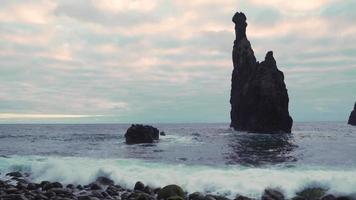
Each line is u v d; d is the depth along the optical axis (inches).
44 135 3469.5
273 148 1878.7
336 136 3006.9
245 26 4623.5
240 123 4128.9
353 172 936.3
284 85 3779.5
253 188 814.5
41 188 916.0
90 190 880.9
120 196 808.3
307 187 804.0
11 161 1267.2
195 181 883.4
